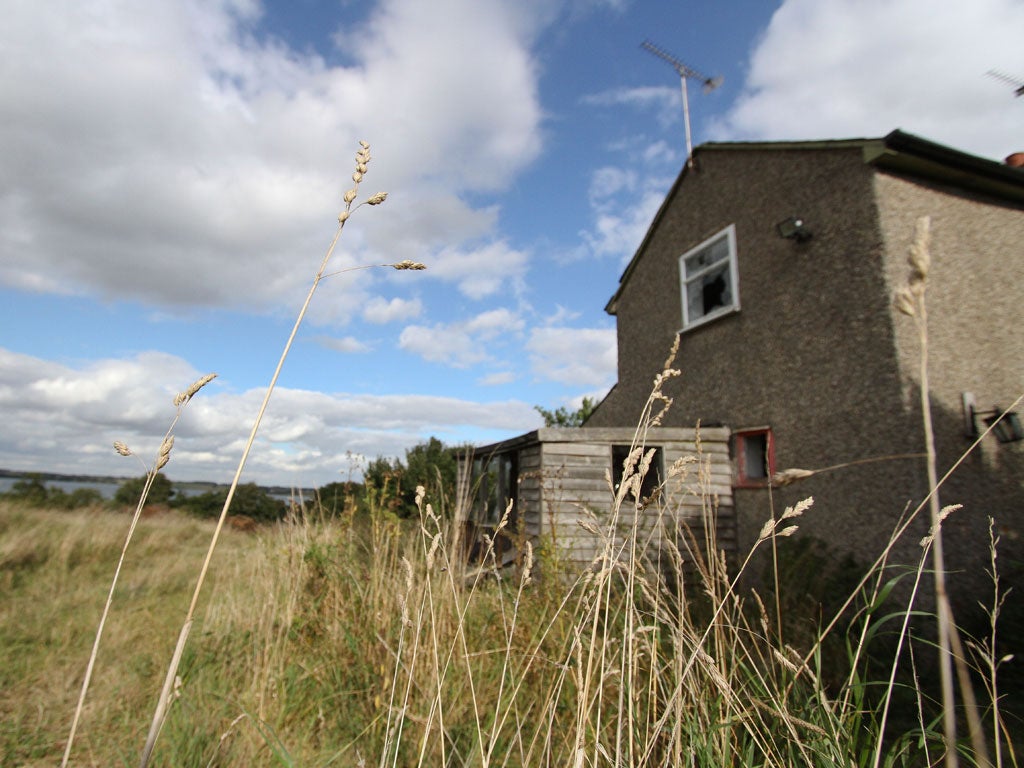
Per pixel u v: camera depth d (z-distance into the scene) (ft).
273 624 14.58
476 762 8.16
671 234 34.22
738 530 26.00
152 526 39.81
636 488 6.23
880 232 21.31
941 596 3.23
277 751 8.16
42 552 28.14
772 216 26.58
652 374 34.60
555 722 9.08
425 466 28.40
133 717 11.77
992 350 21.53
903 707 10.45
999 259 23.02
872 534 20.06
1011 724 8.52
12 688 13.26
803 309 24.31
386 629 11.87
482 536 8.93
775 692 6.72
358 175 4.87
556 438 26.58
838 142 23.03
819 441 22.75
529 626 10.71
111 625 18.01
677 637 6.65
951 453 19.40
